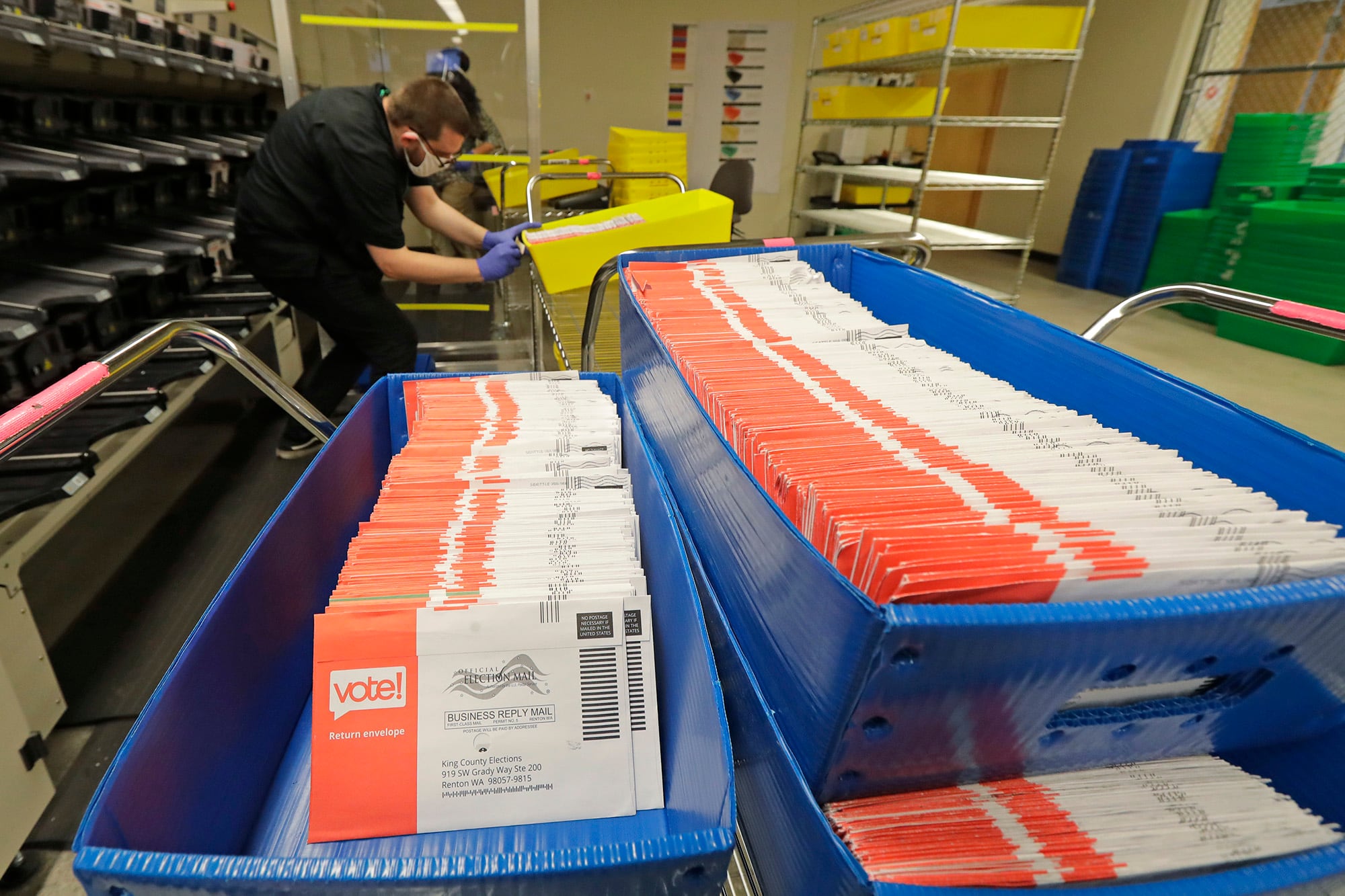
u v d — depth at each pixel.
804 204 7.27
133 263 1.86
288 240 2.26
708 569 0.68
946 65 3.59
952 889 0.40
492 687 0.64
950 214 8.37
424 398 1.05
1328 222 3.95
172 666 0.54
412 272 2.28
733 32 6.51
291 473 2.67
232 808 0.63
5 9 1.53
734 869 0.62
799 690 0.46
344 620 0.62
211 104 3.20
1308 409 3.46
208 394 3.34
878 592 0.43
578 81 6.50
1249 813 0.50
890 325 1.14
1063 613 0.36
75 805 1.35
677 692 0.64
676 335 0.94
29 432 0.71
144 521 2.34
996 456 0.64
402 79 3.08
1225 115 5.86
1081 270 5.96
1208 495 0.58
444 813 0.63
